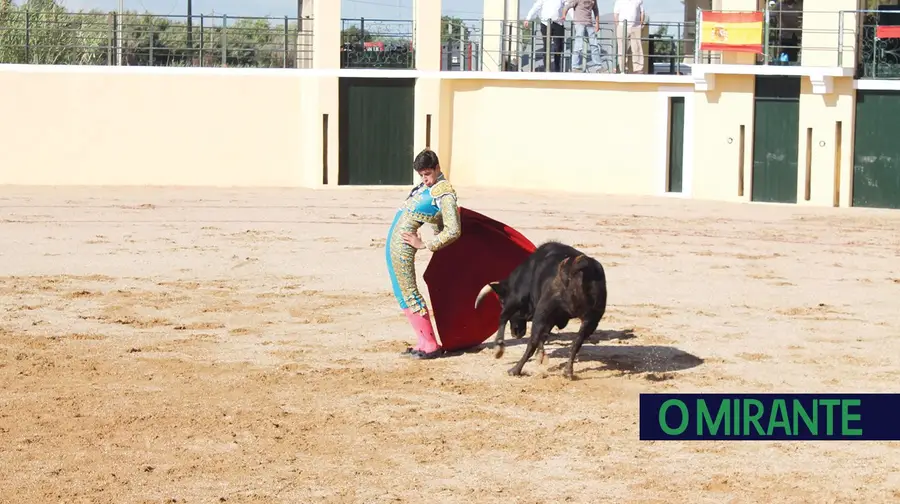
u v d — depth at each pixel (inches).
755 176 993.5
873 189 960.3
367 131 1079.6
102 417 321.4
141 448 295.7
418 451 297.4
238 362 389.4
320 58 1058.7
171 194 972.6
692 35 1075.3
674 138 1024.2
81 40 1133.1
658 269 605.9
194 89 1070.4
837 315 488.7
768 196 991.0
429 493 266.7
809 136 972.6
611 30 1068.5
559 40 1075.9
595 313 361.4
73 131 1062.4
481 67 1091.9
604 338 436.1
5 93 1052.5
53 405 332.5
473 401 346.0
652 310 492.7
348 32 1082.1
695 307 501.0
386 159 1085.8
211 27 1101.7
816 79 945.5
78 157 1064.8
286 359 395.5
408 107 1083.9
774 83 981.8
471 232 406.3
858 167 964.0
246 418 323.9
